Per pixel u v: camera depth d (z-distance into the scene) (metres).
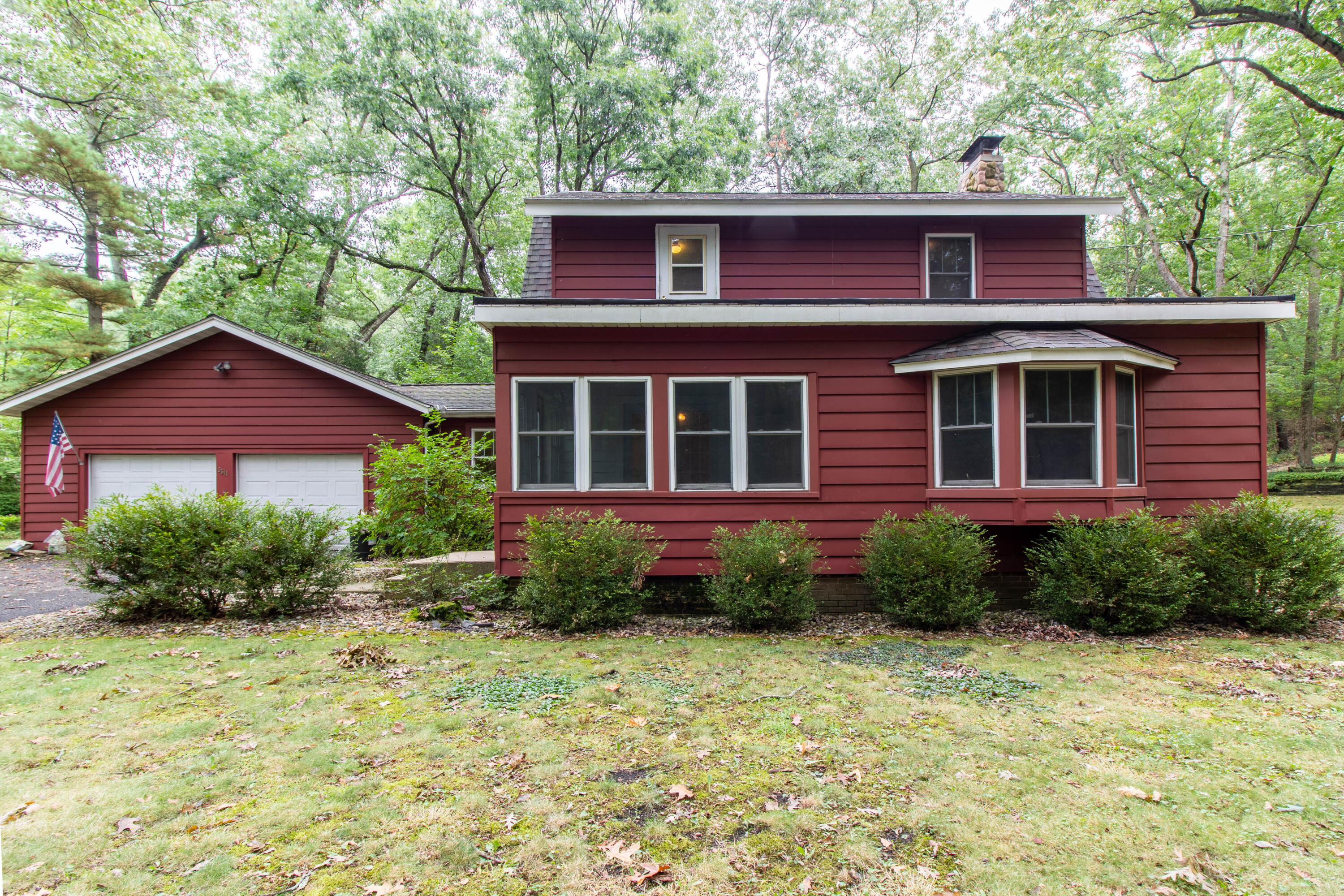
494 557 7.40
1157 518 7.04
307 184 19.45
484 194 22.20
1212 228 21.50
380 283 26.95
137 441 12.20
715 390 7.36
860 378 7.35
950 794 3.10
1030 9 15.89
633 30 21.38
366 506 12.37
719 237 8.10
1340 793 3.09
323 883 2.43
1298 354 23.91
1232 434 7.23
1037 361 6.40
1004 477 6.61
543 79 19.70
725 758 3.51
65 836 2.72
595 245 8.12
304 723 3.99
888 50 24.55
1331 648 5.64
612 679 4.91
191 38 19.56
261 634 6.30
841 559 7.26
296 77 17.98
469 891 2.40
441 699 4.44
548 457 7.29
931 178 26.52
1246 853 2.61
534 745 3.66
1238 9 13.47
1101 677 4.87
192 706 4.27
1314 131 16.72
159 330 18.08
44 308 18.36
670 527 7.26
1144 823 2.84
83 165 16.45
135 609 6.76
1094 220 23.66
